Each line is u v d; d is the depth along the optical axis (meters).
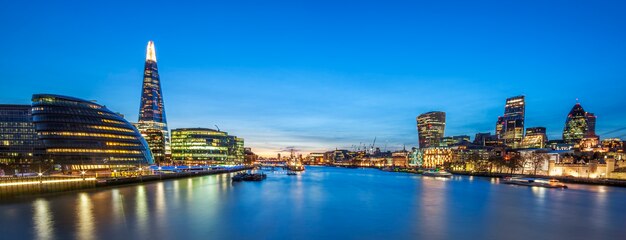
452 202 111.25
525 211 93.56
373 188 162.38
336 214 87.31
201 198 114.12
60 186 123.25
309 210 92.88
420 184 191.00
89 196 114.31
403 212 91.44
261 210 91.69
